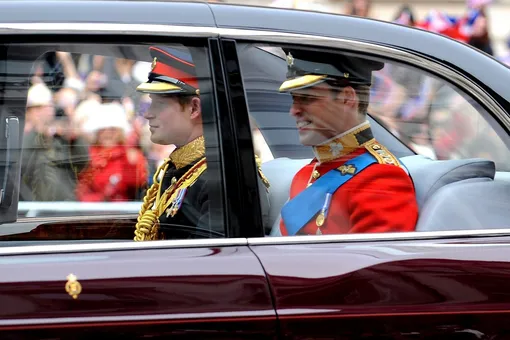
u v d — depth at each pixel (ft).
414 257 26.03
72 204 27.66
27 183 27.37
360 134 29.37
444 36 29.22
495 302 25.63
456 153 29.58
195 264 25.02
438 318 25.26
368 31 28.32
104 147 28.02
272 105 27.61
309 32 27.76
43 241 26.89
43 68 26.86
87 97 27.53
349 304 24.99
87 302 24.04
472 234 27.81
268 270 25.13
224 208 26.40
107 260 25.03
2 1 26.63
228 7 27.78
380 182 28.96
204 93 26.99
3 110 26.81
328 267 25.41
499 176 29.17
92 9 26.81
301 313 24.67
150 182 28.58
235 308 24.49
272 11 27.99
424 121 29.27
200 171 27.43
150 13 27.02
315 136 28.66
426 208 28.96
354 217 28.58
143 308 24.14
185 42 26.94
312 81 28.04
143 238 27.81
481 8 87.92
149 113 28.02
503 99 28.40
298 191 28.30
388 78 28.63
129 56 27.20
